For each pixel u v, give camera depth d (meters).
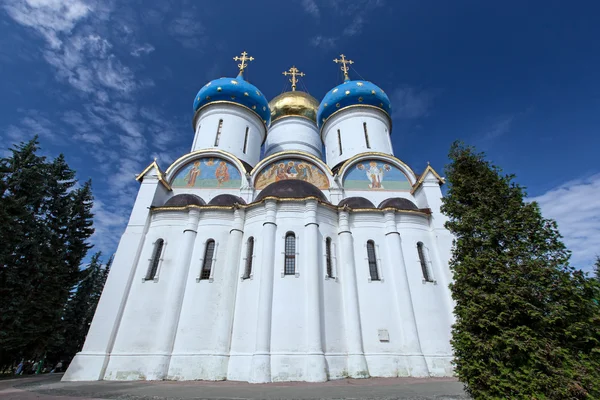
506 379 7.88
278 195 17.73
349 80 32.22
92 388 11.66
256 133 27.45
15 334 16.84
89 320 33.34
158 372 14.19
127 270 16.61
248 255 16.92
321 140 31.97
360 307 16.42
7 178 17.78
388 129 28.88
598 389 7.18
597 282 8.30
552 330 8.20
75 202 23.50
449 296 17.45
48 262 19.16
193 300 15.91
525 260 8.91
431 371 15.30
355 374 14.43
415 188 21.59
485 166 11.05
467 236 10.23
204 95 27.02
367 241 18.16
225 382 13.31
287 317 14.68
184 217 18.14
